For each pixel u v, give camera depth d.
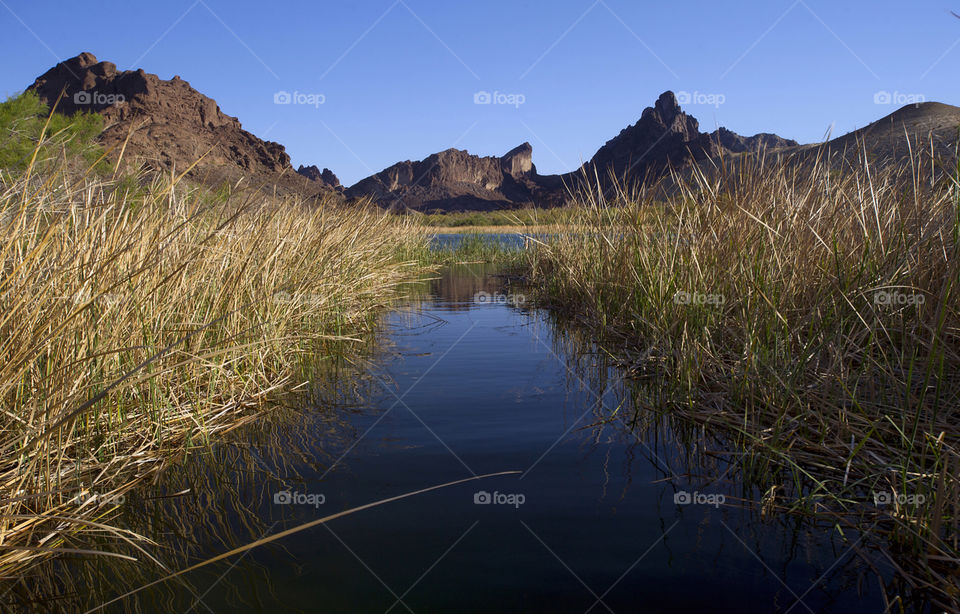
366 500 2.24
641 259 5.20
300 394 3.78
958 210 2.68
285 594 1.64
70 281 2.51
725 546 1.90
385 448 2.81
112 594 1.68
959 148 3.02
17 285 2.26
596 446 2.82
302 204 6.70
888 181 3.82
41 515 1.92
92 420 2.65
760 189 4.21
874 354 3.27
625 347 4.94
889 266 3.39
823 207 3.96
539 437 2.95
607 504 2.20
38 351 2.14
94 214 2.78
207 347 3.50
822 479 2.43
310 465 2.61
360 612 1.55
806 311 3.64
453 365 4.56
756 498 2.26
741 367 3.45
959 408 2.65
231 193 4.54
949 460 2.19
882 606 1.58
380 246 9.16
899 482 2.25
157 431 2.84
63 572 1.81
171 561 1.85
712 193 4.47
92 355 2.27
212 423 3.22
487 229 28.30
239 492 2.35
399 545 1.91
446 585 1.67
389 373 4.32
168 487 2.42
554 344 5.35
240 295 4.07
